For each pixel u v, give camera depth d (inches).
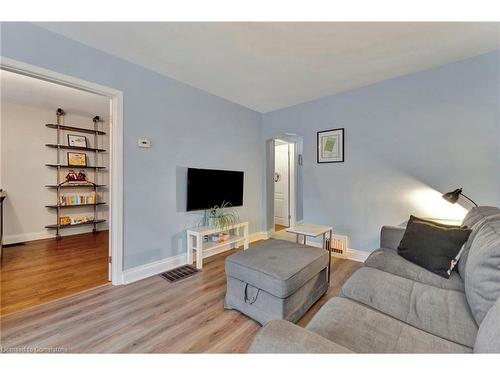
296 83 116.8
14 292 86.4
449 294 52.4
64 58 78.6
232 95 133.5
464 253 60.9
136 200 98.2
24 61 70.8
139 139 98.8
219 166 136.6
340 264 116.4
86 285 92.4
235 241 133.7
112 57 90.2
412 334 39.4
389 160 112.4
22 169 155.5
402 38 80.0
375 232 117.1
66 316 71.6
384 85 113.3
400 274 64.9
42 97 140.6
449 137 97.0
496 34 77.5
